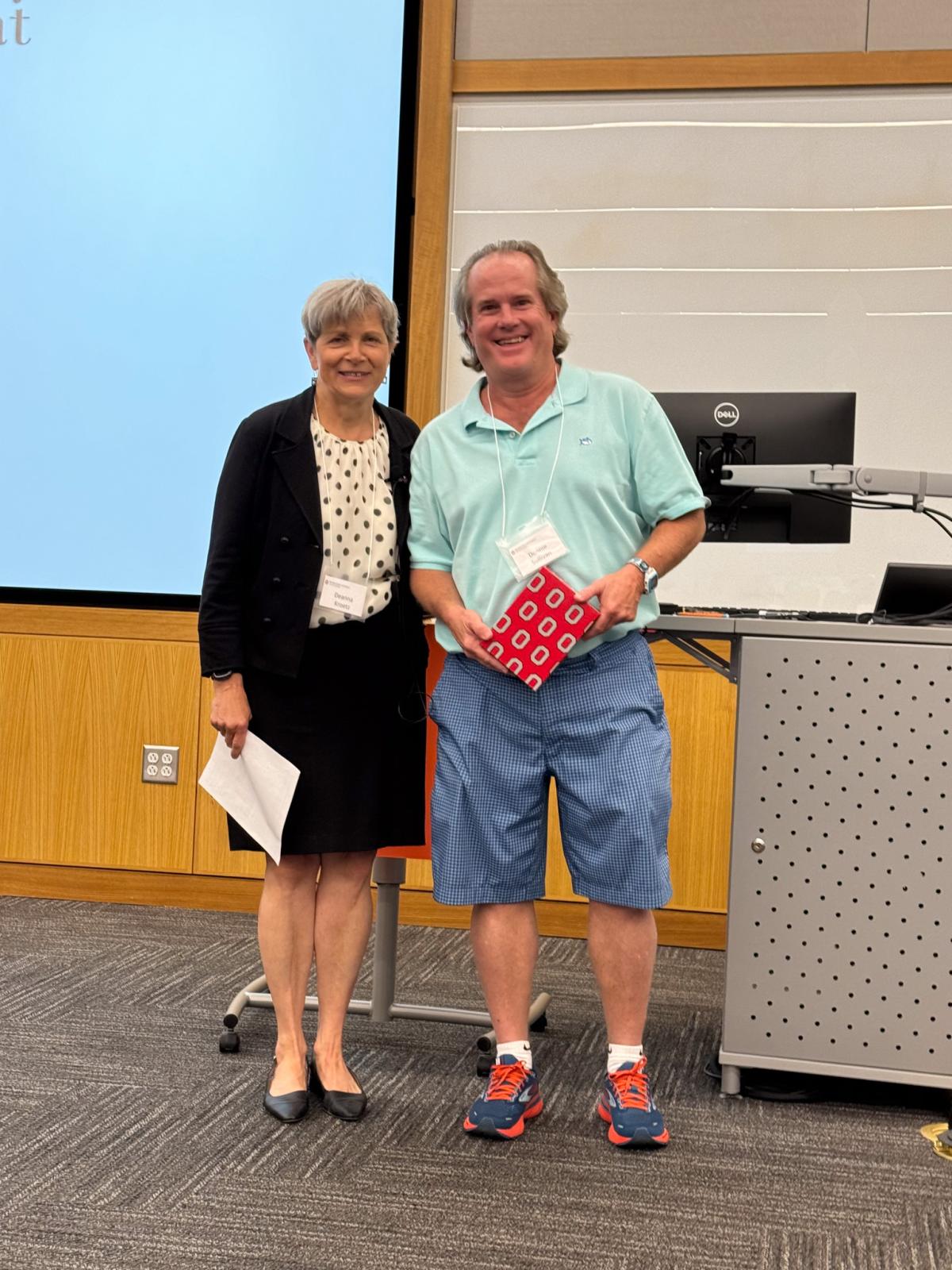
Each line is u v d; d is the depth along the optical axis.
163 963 3.49
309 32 4.10
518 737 2.34
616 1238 1.96
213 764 2.46
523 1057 2.39
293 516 2.39
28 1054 2.74
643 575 2.26
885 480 2.70
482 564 2.34
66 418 4.23
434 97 4.08
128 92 4.16
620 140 4.05
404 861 3.04
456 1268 1.86
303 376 4.15
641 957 2.35
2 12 4.20
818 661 2.54
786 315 4.00
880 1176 2.22
